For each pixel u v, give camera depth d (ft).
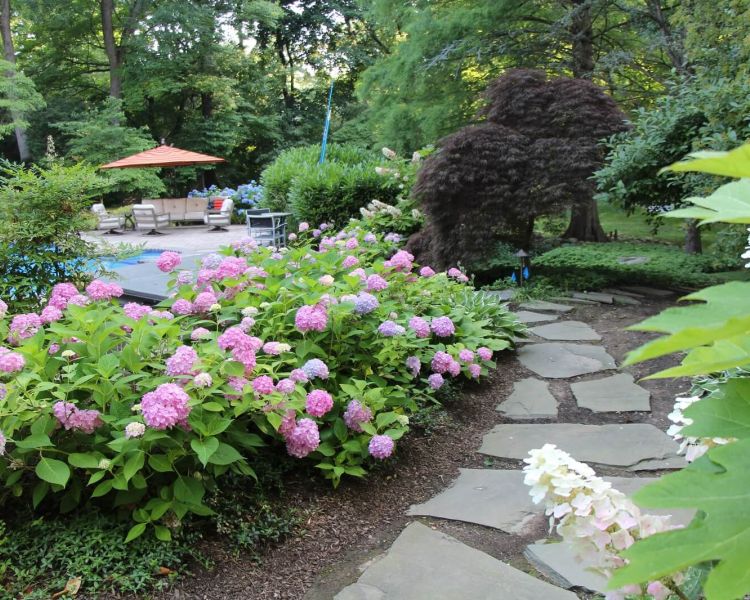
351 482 9.50
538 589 6.91
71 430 7.76
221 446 7.76
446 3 40.11
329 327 10.66
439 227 23.82
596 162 21.61
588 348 15.96
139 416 7.45
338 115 89.86
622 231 45.73
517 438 11.15
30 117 69.10
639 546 1.73
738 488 1.76
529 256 24.12
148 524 7.54
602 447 10.53
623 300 20.68
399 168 32.58
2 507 7.71
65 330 8.53
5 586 6.55
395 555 7.70
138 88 71.67
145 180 62.64
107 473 7.70
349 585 7.15
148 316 9.77
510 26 37.32
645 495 1.83
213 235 51.29
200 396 7.75
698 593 3.28
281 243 33.76
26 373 7.68
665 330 1.69
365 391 10.28
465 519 8.53
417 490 9.54
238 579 7.22
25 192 15.64
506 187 22.18
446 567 7.41
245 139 83.15
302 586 7.19
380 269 13.85
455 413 12.28
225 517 8.02
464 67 38.52
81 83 77.10
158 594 6.74
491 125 23.26
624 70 37.99
